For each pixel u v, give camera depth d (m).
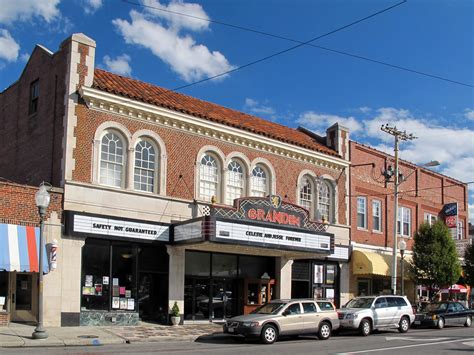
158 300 23.89
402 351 16.75
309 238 26.17
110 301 22.16
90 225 21.48
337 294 31.61
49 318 20.27
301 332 20.20
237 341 19.80
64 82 22.20
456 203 40.28
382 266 32.28
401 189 37.25
